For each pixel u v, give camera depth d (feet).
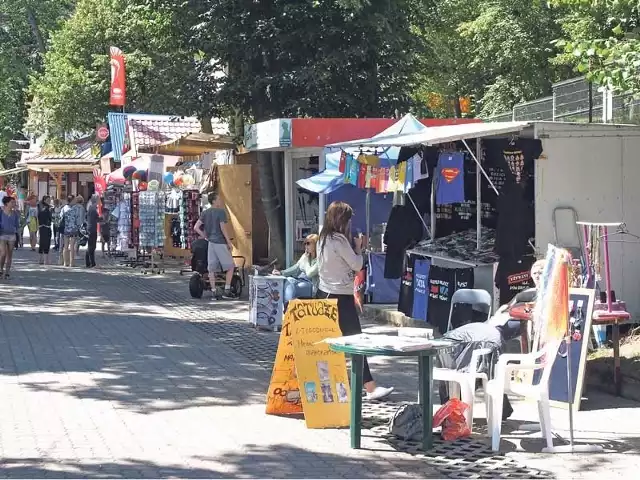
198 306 57.47
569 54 35.83
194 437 25.94
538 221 37.78
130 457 23.73
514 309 29.63
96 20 134.00
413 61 74.69
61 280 74.23
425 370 24.95
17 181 217.36
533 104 72.23
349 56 68.90
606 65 34.14
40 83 149.48
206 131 97.96
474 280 41.06
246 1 68.39
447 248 42.32
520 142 37.47
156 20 81.15
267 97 71.00
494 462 23.72
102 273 81.87
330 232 30.04
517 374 28.96
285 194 61.36
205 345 42.14
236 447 24.95
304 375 27.71
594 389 31.91
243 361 38.11
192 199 76.95
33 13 172.14
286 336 28.71
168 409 29.40
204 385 33.22
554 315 25.05
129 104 126.41
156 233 80.28
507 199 37.78
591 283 34.24
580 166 38.09
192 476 22.16
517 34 87.20
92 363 37.24
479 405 30.53
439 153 41.81
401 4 71.20
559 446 24.91
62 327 47.34
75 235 89.76
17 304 57.00
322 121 56.39
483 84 105.50
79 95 137.49
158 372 35.55
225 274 63.00
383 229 53.47
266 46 68.95
